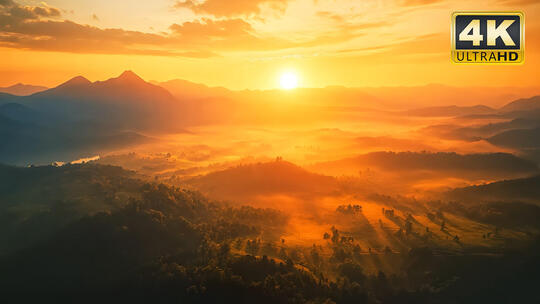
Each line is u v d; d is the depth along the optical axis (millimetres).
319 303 197625
